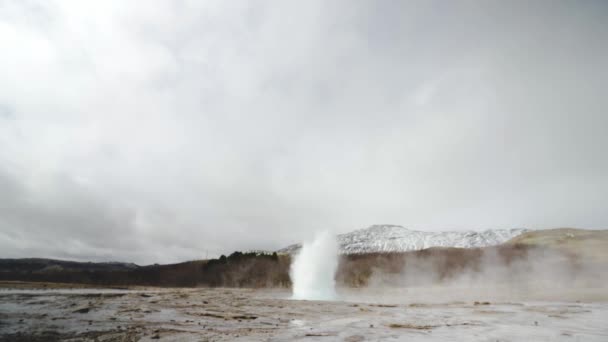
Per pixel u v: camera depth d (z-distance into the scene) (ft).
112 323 32.99
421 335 26.08
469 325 31.30
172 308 48.39
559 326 29.63
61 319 35.55
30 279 200.75
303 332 27.94
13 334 27.20
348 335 26.40
